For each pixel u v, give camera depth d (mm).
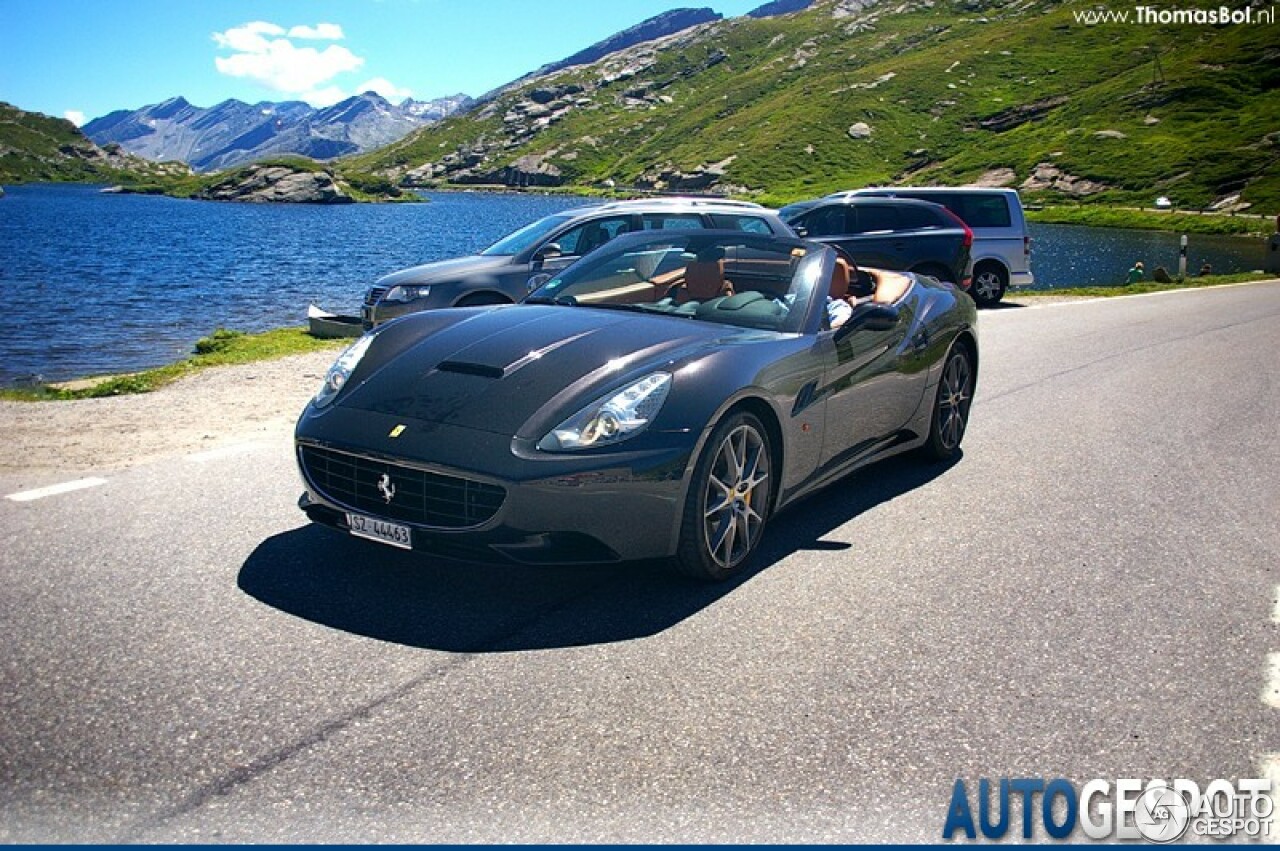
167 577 3934
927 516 5137
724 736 2855
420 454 3627
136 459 5996
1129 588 4184
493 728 2850
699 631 3600
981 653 3498
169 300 28562
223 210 126562
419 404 3869
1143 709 3127
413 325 4621
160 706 2912
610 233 10594
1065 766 2783
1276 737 2973
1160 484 5852
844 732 2912
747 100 197875
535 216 110750
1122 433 7188
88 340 19953
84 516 4715
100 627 3453
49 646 3293
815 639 3566
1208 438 7086
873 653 3467
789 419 4352
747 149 150875
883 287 5863
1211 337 12641
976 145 130375
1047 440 6945
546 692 3084
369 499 3789
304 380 9422
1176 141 103688
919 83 158000
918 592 4066
